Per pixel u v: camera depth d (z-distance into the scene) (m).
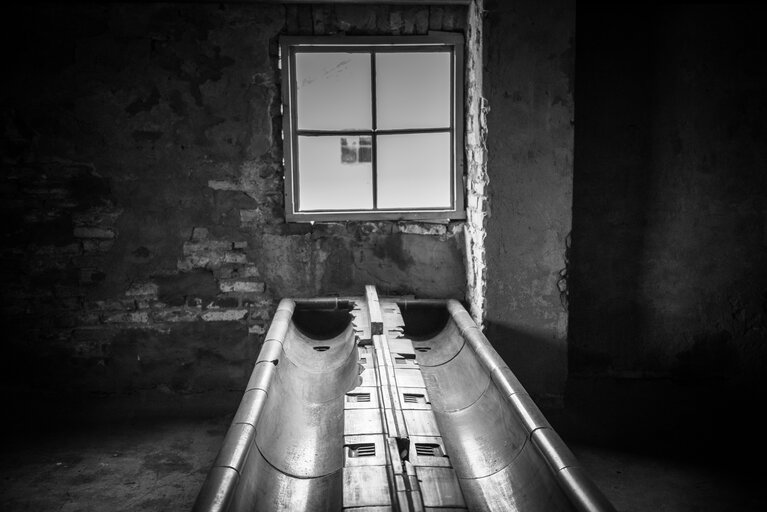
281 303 3.72
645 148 3.73
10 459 3.26
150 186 3.67
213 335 3.81
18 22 3.48
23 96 3.54
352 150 3.87
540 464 2.17
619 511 2.83
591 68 3.67
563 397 3.64
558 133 3.44
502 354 3.59
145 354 3.79
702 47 3.66
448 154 3.89
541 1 3.34
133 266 3.72
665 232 3.79
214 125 3.66
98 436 3.52
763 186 3.74
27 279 3.68
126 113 3.60
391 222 3.87
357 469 2.07
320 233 3.82
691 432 3.56
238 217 3.75
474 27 3.55
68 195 3.64
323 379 3.17
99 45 3.54
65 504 2.87
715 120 3.71
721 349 3.87
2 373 3.72
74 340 3.74
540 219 3.49
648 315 3.86
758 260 3.79
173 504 2.87
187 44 3.59
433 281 3.91
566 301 3.56
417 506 1.87
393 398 2.56
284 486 2.30
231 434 2.20
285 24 3.65
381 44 3.75
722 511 2.84
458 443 2.61
